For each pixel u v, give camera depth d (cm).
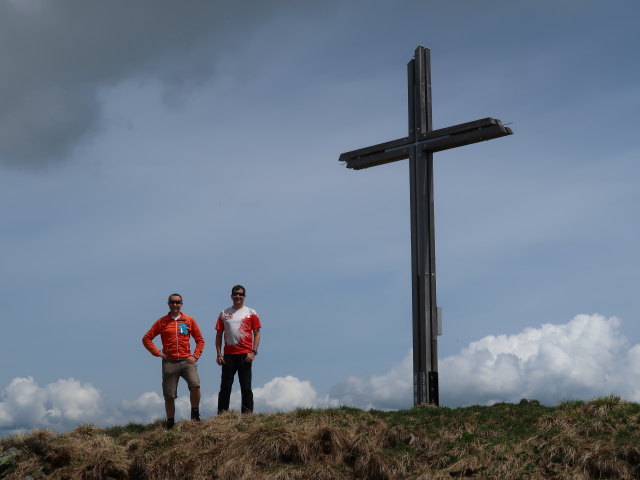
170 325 1362
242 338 1398
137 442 1299
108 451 1276
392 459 1145
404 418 1295
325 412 1322
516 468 1073
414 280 1620
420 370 1584
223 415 1367
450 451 1142
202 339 1389
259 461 1191
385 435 1212
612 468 1034
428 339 1585
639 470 1027
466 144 1591
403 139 1669
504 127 1522
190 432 1316
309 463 1172
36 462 1286
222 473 1171
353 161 1772
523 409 1262
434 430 1212
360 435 1205
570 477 1036
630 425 1125
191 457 1217
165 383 1355
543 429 1160
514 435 1162
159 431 1338
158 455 1244
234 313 1408
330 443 1198
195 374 1370
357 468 1153
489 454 1116
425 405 1427
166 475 1207
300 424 1283
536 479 1043
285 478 1135
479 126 1534
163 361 1361
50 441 1327
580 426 1141
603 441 1086
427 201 1627
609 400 1203
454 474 1088
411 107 1672
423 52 1670
